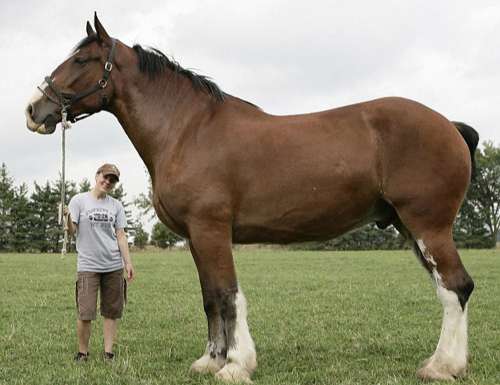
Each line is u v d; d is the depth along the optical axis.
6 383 4.71
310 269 17.22
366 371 5.04
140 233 51.84
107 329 5.80
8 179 51.94
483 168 47.75
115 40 5.39
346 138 4.83
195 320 7.96
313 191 4.78
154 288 12.12
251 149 4.84
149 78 5.33
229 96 5.28
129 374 5.01
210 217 4.81
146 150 5.31
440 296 4.68
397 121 4.78
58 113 5.30
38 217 51.72
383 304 9.37
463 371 4.60
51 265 20.33
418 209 4.73
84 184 53.75
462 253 28.17
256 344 6.31
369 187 4.82
